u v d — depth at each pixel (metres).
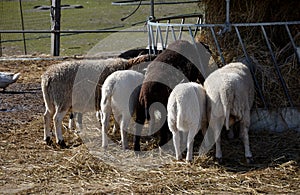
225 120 6.71
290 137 7.57
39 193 5.98
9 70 13.18
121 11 26.44
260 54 8.45
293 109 7.79
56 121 7.52
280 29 8.94
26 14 25.41
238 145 7.41
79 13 26.36
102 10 27.16
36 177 6.46
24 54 16.66
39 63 14.05
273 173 6.41
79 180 6.36
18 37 20.62
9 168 6.75
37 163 6.93
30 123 8.64
